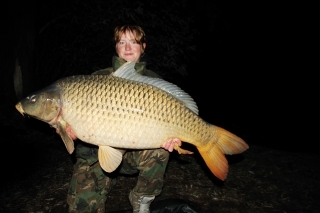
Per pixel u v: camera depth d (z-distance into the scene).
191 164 5.01
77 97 2.74
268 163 5.29
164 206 3.46
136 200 3.18
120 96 2.75
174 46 8.18
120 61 3.27
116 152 2.84
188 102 3.00
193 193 4.09
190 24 9.15
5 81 6.33
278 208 3.83
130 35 3.30
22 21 6.46
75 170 3.18
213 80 18.45
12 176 4.30
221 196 4.05
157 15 8.32
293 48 18.23
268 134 10.06
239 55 18.45
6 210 3.55
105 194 3.20
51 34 8.49
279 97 16.00
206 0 8.80
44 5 7.83
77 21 7.64
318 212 3.78
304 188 4.41
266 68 18.84
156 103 2.81
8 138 5.45
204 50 17.27
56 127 2.88
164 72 8.72
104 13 7.62
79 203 3.10
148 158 3.11
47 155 5.01
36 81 8.58
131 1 7.87
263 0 15.19
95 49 8.44
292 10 16.00
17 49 6.43
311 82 18.09
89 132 2.77
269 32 17.33
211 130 3.04
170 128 2.87
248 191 4.23
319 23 16.67
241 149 3.07
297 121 12.05
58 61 8.92
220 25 9.26
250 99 15.69
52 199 3.79
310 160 5.57
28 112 2.80
